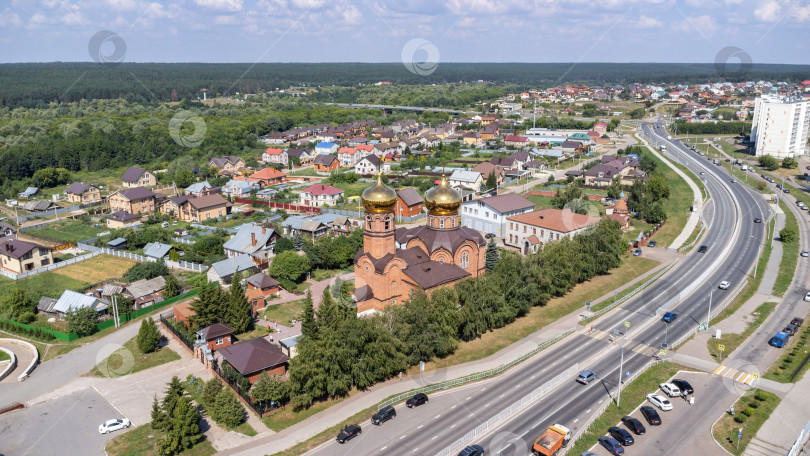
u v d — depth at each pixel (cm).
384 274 9400
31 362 9125
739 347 9212
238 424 7262
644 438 6906
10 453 6869
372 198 9262
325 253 12838
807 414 7388
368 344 7931
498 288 9781
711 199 19788
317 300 11225
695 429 7088
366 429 7094
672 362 8731
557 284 10962
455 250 10138
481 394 7875
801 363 8688
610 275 12569
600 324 10088
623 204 16550
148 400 7969
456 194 10225
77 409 7788
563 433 6644
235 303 9831
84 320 10088
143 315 10956
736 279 12394
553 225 13838
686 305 10950
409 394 7844
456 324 8781
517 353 8975
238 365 8031
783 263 13412
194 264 13300
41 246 13812
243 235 14200
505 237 15075
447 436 6925
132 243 15438
